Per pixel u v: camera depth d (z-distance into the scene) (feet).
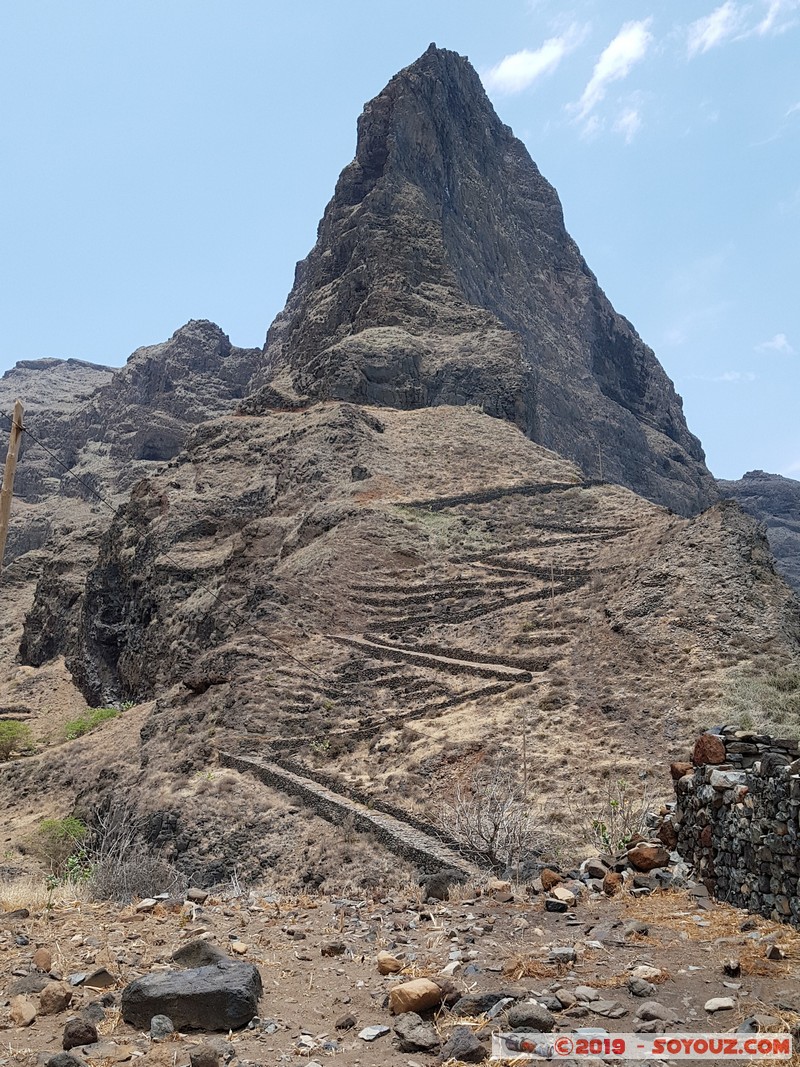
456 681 179.32
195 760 166.71
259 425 376.07
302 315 504.43
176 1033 25.68
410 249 463.83
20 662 427.33
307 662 200.75
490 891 40.63
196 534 323.78
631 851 44.86
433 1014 26.78
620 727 140.97
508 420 392.27
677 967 30.01
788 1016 25.23
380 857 116.78
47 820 174.09
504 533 274.36
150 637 297.12
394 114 519.60
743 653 157.79
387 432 352.49
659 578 185.47
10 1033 26.35
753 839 37.22
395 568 248.73
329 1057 24.23
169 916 38.24
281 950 33.27
